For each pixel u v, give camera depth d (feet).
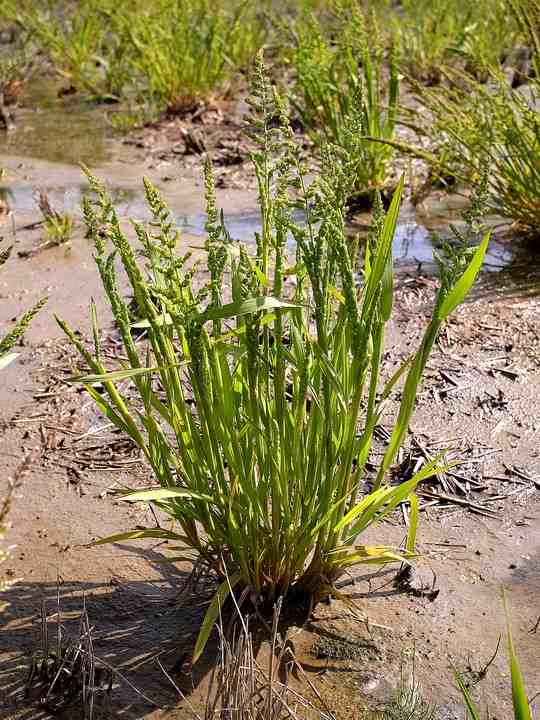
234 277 2.74
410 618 2.99
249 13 12.04
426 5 12.07
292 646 2.86
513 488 3.66
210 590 3.11
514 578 3.17
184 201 7.09
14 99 10.55
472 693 2.69
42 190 7.44
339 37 7.68
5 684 2.73
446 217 6.64
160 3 11.34
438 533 3.40
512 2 6.30
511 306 5.21
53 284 5.65
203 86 9.78
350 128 2.78
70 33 12.09
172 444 3.88
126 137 9.00
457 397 4.28
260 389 2.75
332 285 2.76
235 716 2.44
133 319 5.08
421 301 5.28
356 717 2.61
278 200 2.63
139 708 2.64
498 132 6.14
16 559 3.28
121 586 3.14
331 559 2.97
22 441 4.02
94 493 3.66
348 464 2.79
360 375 2.65
